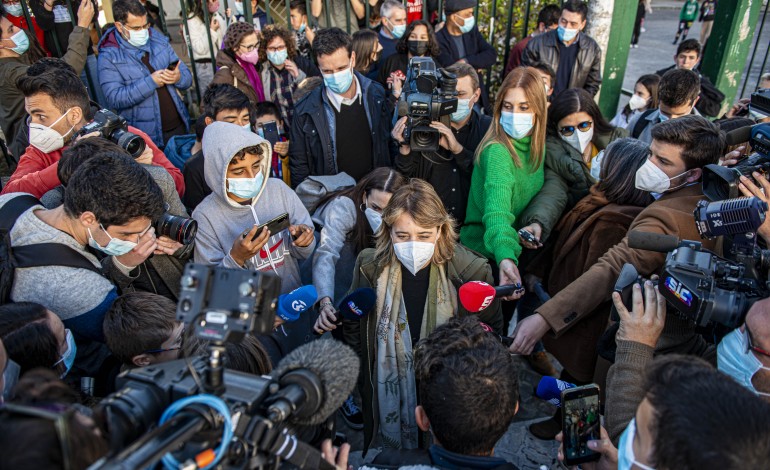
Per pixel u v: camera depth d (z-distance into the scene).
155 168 2.65
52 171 2.63
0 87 3.83
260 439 0.99
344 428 3.11
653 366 1.18
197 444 0.93
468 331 1.57
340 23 5.88
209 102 3.48
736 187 1.81
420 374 1.56
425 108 2.85
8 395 1.45
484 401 1.40
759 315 1.40
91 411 1.11
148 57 4.21
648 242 1.83
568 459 1.56
